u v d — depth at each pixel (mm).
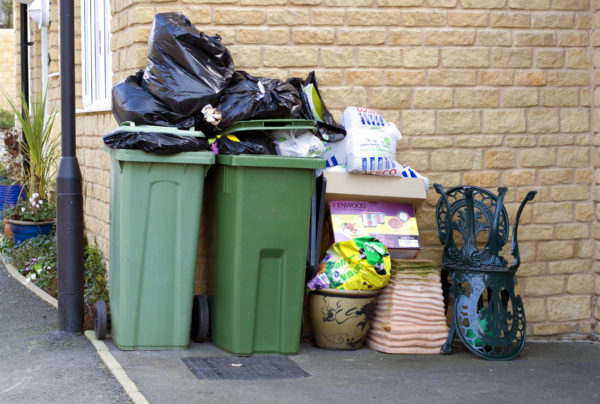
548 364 6379
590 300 7449
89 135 8930
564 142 7348
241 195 5918
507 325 6395
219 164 6113
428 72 7070
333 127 6551
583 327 7441
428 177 7094
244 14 6793
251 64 6820
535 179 7297
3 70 29688
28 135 10797
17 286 8977
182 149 5879
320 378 5660
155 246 6016
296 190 6012
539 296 7352
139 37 6672
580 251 7422
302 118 6523
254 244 5977
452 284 6539
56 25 11625
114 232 6262
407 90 7039
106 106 7980
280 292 6105
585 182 7406
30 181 10922
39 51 14781
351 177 6527
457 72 7117
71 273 6723
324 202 6426
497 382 5750
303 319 6797
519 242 7297
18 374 5734
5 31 29578
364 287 6254
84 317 6879
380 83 6996
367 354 6355
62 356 6133
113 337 6355
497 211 6406
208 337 6512
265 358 6090
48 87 12430
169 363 5852
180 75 6051
